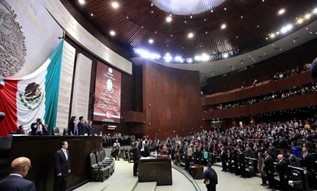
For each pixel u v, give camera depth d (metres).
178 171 11.86
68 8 14.19
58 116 11.72
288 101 20.36
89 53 16.80
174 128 25.67
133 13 17.55
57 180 4.52
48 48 11.00
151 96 24.06
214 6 18.41
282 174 7.17
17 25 8.44
